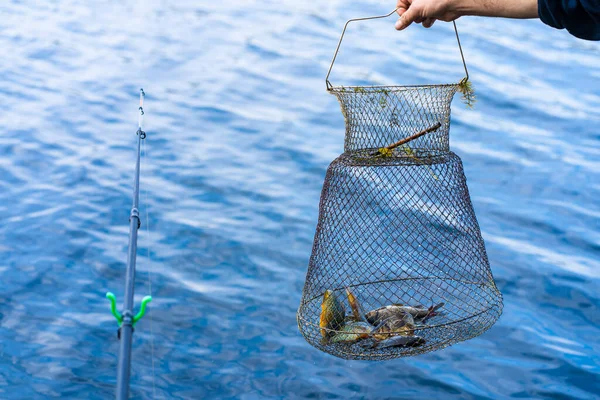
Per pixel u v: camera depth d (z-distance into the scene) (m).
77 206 7.61
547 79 11.49
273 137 9.46
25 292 6.17
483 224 7.53
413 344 3.37
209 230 7.24
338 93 3.49
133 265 2.34
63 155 8.77
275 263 6.75
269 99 10.65
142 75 11.42
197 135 9.48
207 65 11.83
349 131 3.58
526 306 6.18
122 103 10.41
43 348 5.47
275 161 8.85
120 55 12.19
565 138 9.49
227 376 5.27
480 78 11.34
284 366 5.39
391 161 3.46
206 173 8.46
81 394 5.03
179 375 5.26
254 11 14.45
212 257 6.81
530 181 8.38
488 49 12.66
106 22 13.75
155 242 7.02
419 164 3.40
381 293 4.07
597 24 2.37
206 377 5.25
